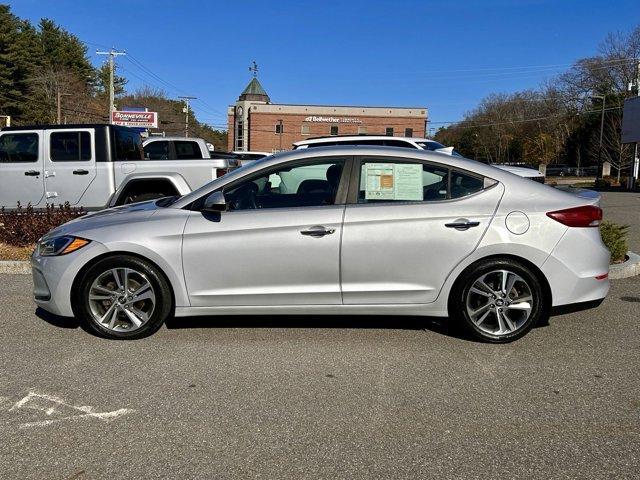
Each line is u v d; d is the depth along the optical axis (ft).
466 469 9.87
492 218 15.46
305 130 226.58
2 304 20.07
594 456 10.30
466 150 301.02
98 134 30.35
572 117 239.71
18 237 28.32
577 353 15.35
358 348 15.72
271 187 16.17
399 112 224.33
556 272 15.53
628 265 24.52
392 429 11.26
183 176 29.89
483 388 13.16
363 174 15.89
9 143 30.53
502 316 15.83
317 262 15.51
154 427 11.34
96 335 16.70
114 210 17.70
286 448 10.55
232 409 12.10
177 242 15.64
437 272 15.56
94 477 9.62
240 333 16.96
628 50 198.08
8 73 202.69
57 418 11.71
